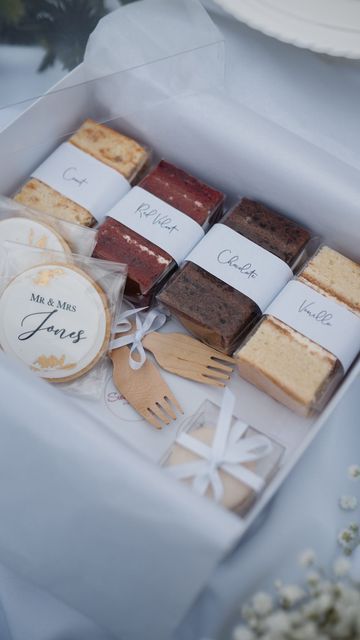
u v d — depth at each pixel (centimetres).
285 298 66
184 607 55
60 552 57
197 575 54
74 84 70
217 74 71
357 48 66
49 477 56
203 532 53
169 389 66
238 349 65
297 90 73
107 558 56
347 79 73
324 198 67
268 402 67
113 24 70
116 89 71
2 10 68
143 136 73
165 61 70
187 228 69
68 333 65
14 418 56
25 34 68
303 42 67
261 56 74
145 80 69
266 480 62
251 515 56
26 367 65
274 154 67
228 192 73
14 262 67
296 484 62
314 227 69
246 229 69
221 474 61
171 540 54
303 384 64
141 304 69
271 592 58
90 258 67
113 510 55
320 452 64
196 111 69
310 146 68
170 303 66
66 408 56
